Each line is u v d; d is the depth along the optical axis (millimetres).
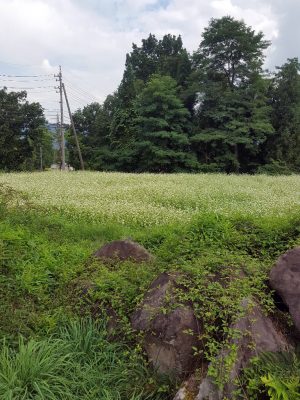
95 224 10055
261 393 3254
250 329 3686
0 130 41688
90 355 4164
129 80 50906
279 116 44812
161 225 9570
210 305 3943
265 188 18656
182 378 3693
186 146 43531
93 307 4820
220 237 6102
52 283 5590
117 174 24984
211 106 44062
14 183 18328
